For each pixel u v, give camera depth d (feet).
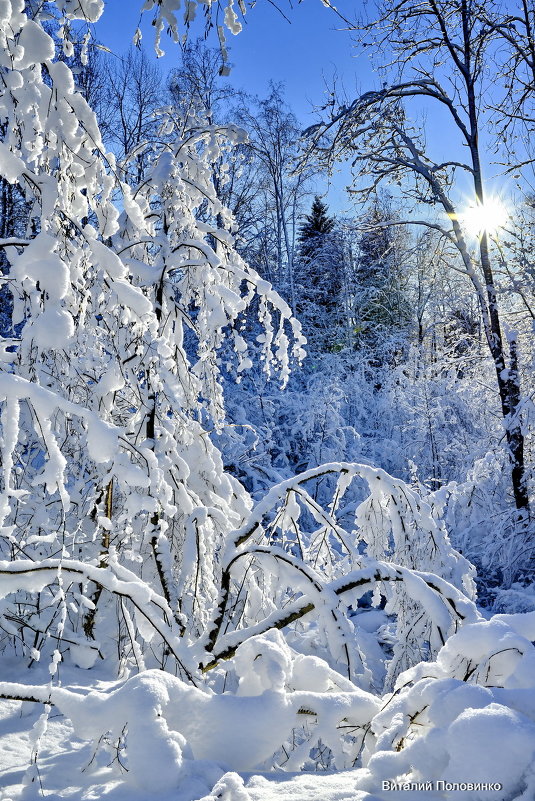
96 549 15.24
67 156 9.63
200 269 15.34
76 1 8.42
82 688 11.85
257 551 13.26
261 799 7.48
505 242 35.68
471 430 43.55
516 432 34.65
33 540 9.96
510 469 34.42
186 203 15.94
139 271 14.78
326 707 9.77
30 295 9.64
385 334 66.44
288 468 38.09
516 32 35.88
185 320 15.66
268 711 9.23
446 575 15.47
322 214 86.07
